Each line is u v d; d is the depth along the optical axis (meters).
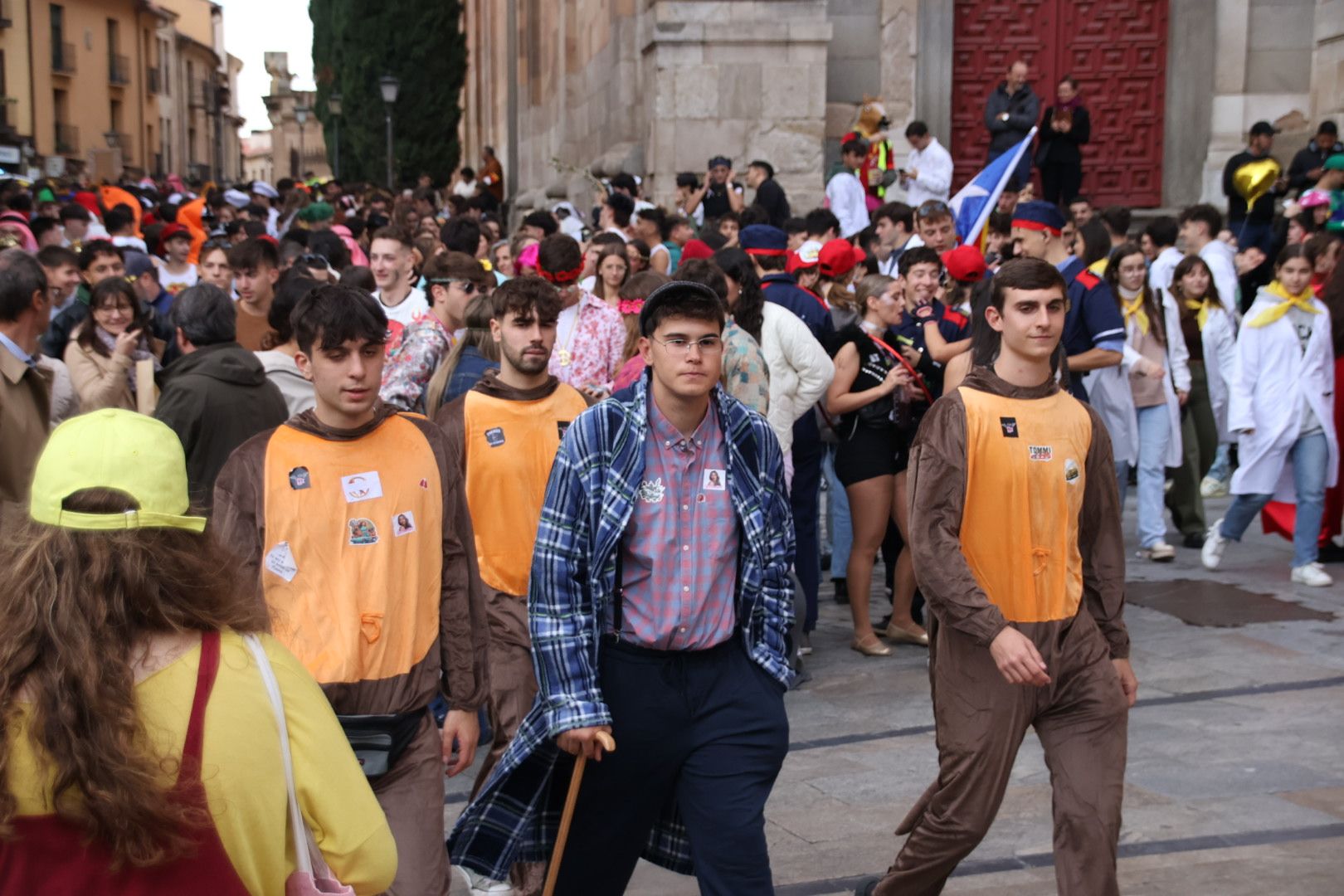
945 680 3.73
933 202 8.64
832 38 17.06
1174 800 5.11
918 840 3.78
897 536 7.64
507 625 4.78
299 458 3.49
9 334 5.05
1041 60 17.52
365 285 7.75
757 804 3.44
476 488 4.77
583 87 24.59
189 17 78.75
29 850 1.83
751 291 6.21
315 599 3.44
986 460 3.65
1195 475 9.40
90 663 1.83
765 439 3.55
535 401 4.85
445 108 44.44
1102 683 3.69
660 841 3.69
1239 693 6.34
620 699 3.44
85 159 59.28
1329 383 8.12
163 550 1.97
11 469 5.04
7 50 54.62
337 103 44.94
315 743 2.03
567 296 6.46
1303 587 8.20
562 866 3.58
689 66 16.14
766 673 3.51
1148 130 17.55
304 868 2.03
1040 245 7.22
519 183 35.72
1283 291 8.12
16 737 1.83
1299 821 4.90
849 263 7.73
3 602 1.89
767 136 16.22
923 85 17.17
